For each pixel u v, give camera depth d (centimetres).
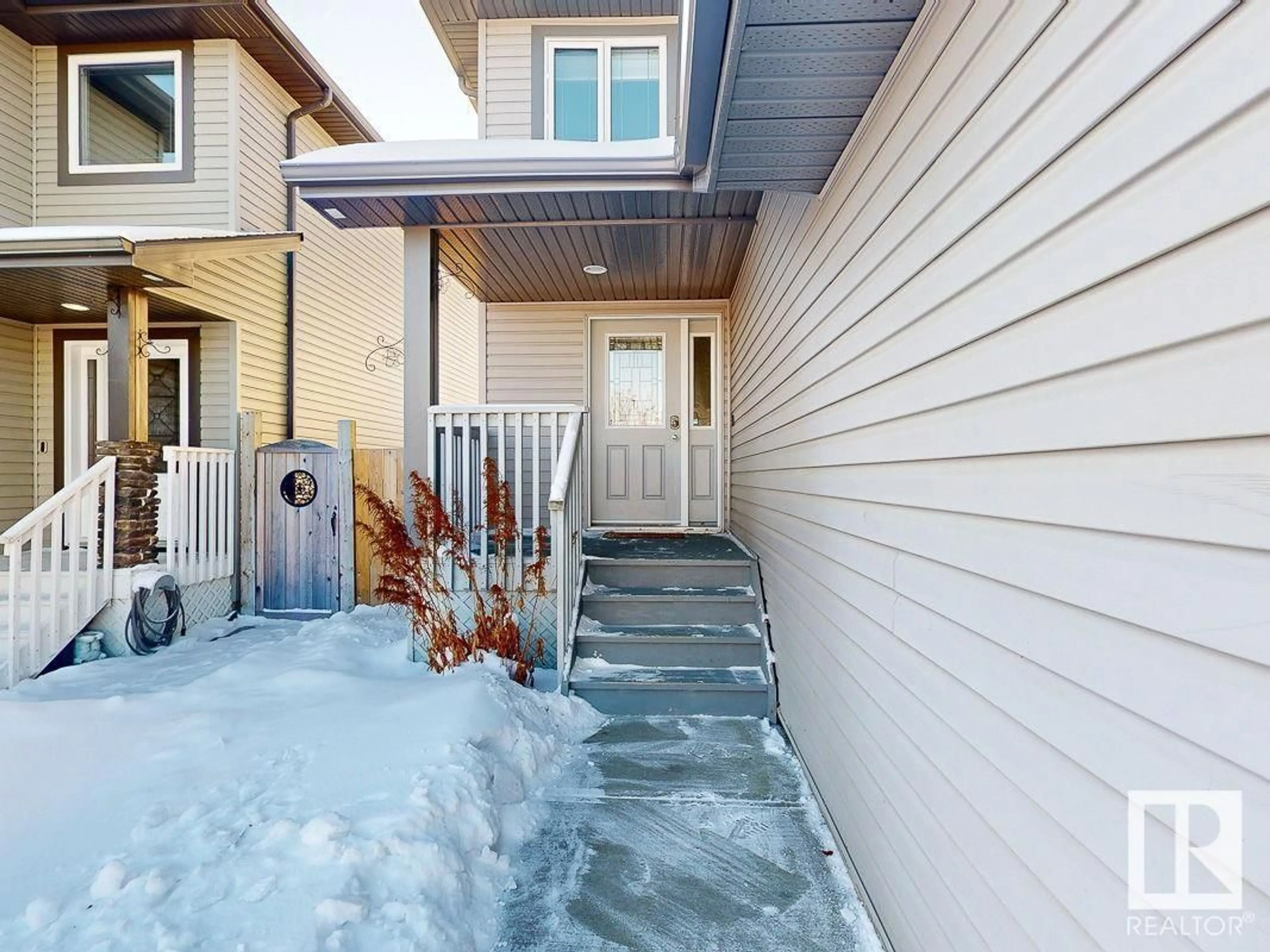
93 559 413
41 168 604
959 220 133
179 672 380
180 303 519
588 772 275
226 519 531
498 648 349
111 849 183
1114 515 88
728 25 161
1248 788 68
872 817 188
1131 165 84
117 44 604
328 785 215
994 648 119
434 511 358
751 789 262
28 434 591
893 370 172
